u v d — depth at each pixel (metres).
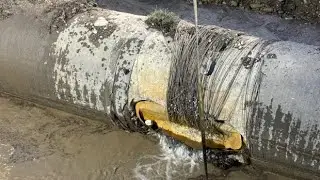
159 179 4.29
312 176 3.78
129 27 4.36
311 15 5.98
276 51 3.87
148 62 4.09
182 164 4.37
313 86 3.60
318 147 3.56
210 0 6.36
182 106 3.96
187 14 6.23
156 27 4.31
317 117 3.53
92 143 4.63
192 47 3.99
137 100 4.17
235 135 3.92
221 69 3.86
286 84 3.67
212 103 3.86
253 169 4.21
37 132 4.77
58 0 4.76
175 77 3.96
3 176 4.37
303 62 3.74
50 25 4.55
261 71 3.77
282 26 5.94
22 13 4.73
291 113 3.61
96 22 4.47
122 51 4.21
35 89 4.66
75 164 4.45
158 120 4.25
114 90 4.20
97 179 4.32
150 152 4.50
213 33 4.09
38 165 4.45
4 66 4.71
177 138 4.29
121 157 4.49
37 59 4.53
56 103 4.65
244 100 3.76
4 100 5.11
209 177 4.25
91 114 4.51
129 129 4.50
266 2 6.16
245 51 3.92
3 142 4.67
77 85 4.37
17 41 4.62
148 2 6.52
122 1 6.55
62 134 4.74
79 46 4.37
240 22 6.06
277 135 3.69
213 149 4.15
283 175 4.04
